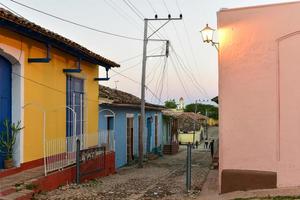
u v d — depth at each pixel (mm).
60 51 13938
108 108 19500
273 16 10367
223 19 10805
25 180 10219
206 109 77812
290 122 10227
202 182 13766
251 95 10562
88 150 13828
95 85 17828
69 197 10391
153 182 13875
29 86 11812
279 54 10336
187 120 48469
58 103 13867
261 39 10477
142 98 21906
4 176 10555
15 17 9953
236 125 10703
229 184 10672
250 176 10492
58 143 12125
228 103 10758
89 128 16953
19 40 11250
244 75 10625
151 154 28000
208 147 41594
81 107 16250
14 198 8797
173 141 34406
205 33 11711
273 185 10305
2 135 10930
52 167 11594
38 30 11039
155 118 31031
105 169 15922
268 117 10422
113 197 10719
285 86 10273
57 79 13773
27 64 11703
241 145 10648
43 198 9992
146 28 22672
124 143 22125
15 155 11211
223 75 10812
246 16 10594
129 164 22312
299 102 10148
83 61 16234
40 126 12461
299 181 10125
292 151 10211
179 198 10703
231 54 10734
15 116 11305
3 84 11055
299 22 10172
